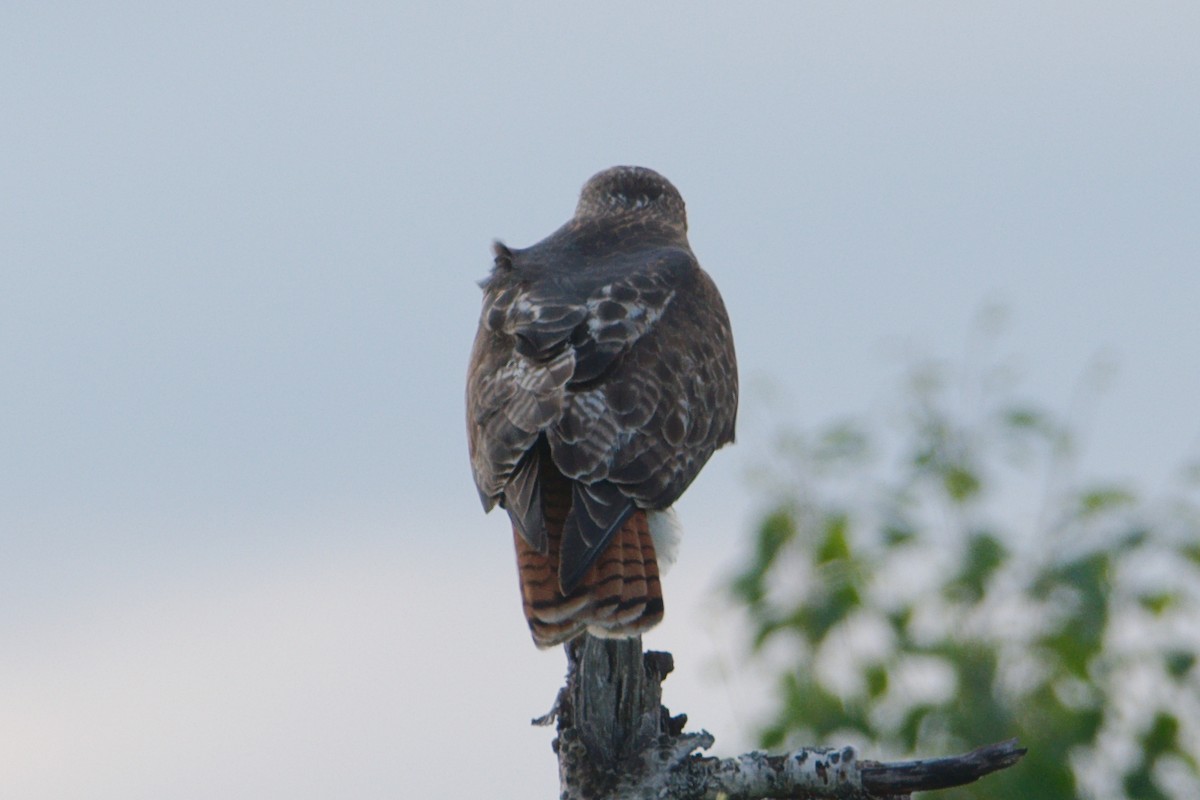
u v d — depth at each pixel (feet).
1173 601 47.52
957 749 46.42
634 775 37.70
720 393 43.52
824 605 47.37
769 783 37.27
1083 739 46.37
